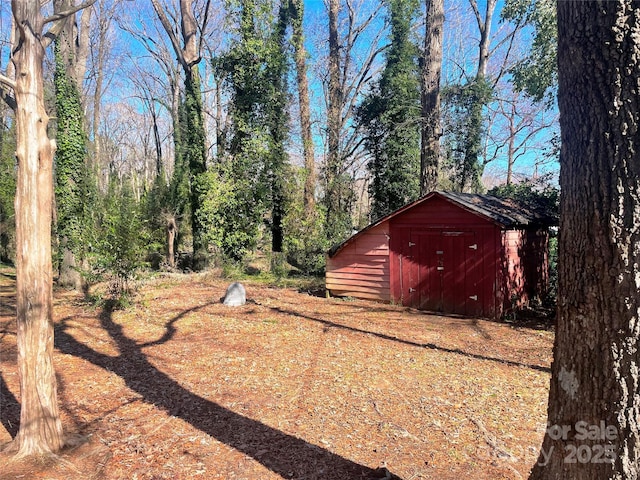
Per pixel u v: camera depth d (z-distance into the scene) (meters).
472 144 18.88
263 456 4.09
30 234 4.04
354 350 7.38
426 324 9.32
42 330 4.15
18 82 3.89
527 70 13.01
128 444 4.37
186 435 4.54
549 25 11.95
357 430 4.58
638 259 2.08
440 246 10.70
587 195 2.21
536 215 11.27
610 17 2.11
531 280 11.15
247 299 12.36
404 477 3.71
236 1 17.48
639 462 2.11
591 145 2.19
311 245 17.61
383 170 18.73
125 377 6.29
